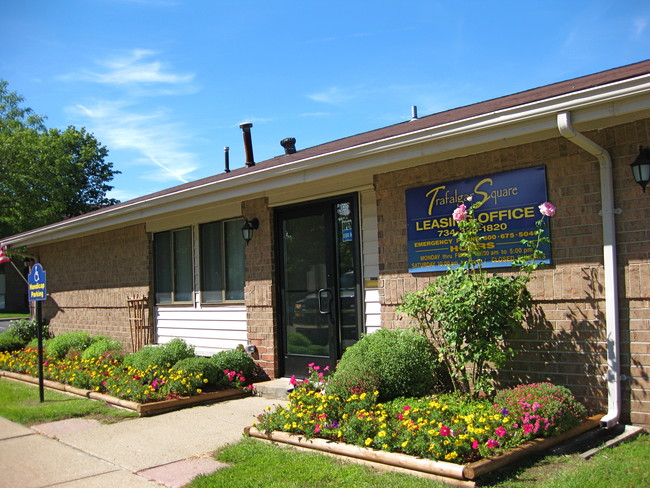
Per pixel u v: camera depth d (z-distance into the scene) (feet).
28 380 32.12
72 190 108.88
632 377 16.89
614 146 17.31
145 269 37.37
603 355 17.43
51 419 22.75
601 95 15.34
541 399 16.12
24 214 95.25
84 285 43.55
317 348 26.58
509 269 19.53
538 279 18.81
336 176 24.25
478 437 14.66
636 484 12.68
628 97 15.08
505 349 19.40
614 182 17.29
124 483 15.26
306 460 15.84
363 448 15.56
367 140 25.58
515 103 19.93
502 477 13.65
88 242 43.24
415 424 15.55
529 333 19.03
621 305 17.13
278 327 28.37
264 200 28.66
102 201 136.36
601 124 17.29
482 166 20.16
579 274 17.94
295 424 17.61
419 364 19.80
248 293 29.32
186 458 17.13
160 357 29.04
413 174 22.12
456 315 18.47
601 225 17.54
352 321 25.27
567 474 13.55
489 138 17.88
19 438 20.29
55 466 16.96
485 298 18.25
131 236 38.68
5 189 94.53
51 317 48.11
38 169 98.58
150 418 22.56
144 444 18.89
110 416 23.02
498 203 19.70
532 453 14.88
